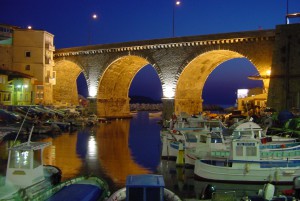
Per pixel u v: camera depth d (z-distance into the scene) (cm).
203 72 6644
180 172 2572
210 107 12294
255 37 5222
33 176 1781
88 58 7144
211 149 2703
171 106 6069
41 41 6994
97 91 7056
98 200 1681
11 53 6931
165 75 6134
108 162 2920
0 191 1673
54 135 4669
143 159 3069
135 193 1495
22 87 6384
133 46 6456
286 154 2364
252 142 2236
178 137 3284
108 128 5672
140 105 14038
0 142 3803
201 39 5706
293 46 4784
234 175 2223
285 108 4716
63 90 8300
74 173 2523
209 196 1756
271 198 1555
